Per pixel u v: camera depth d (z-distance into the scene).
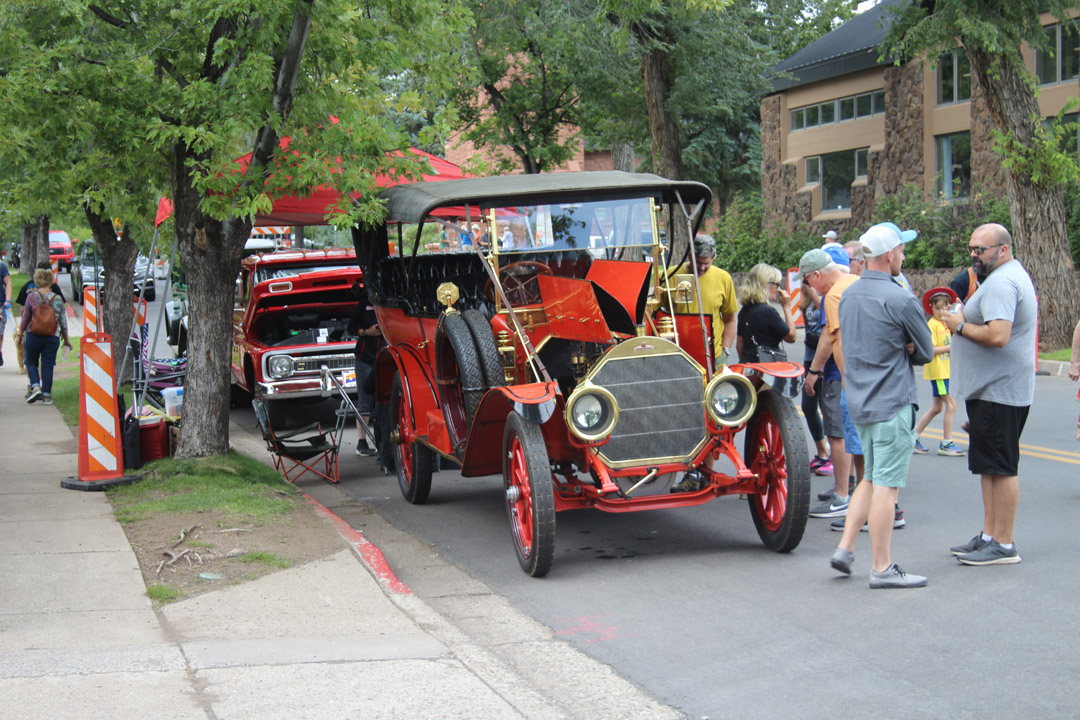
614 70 21.75
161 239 11.73
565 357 7.43
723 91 24.38
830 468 9.31
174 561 6.68
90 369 9.12
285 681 4.60
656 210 7.97
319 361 12.40
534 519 6.43
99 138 9.14
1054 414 12.29
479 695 4.47
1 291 19.02
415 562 7.25
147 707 4.25
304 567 6.65
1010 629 5.26
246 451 11.91
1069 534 7.07
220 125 8.44
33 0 8.52
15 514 7.96
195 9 8.34
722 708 4.43
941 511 7.93
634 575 6.62
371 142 8.99
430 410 8.55
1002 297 6.18
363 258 10.23
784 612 5.70
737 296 9.19
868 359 6.03
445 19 10.04
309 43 9.15
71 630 5.36
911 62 26.62
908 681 4.64
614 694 4.64
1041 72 23.38
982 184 23.89
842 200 30.31
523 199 7.77
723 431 6.80
